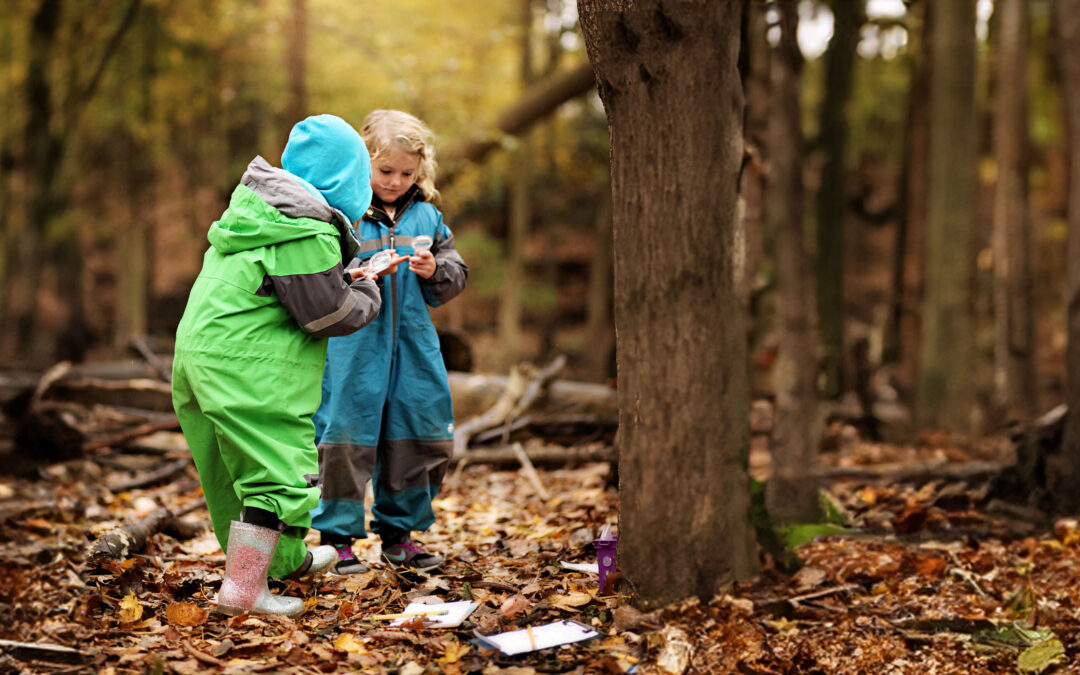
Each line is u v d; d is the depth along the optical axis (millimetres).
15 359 14430
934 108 9164
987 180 14133
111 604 3033
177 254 20578
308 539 4160
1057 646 2879
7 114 15922
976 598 3299
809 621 3021
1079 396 4324
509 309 17781
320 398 3033
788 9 5691
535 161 20875
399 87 12234
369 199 3141
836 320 7797
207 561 3656
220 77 15156
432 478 3572
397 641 2791
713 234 2883
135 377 7406
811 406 4848
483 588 3318
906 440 7289
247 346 2840
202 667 2574
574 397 6621
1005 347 9758
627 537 3029
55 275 17859
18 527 4113
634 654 2695
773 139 5730
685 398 2926
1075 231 4410
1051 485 4375
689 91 2816
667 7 2752
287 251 2840
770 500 4348
